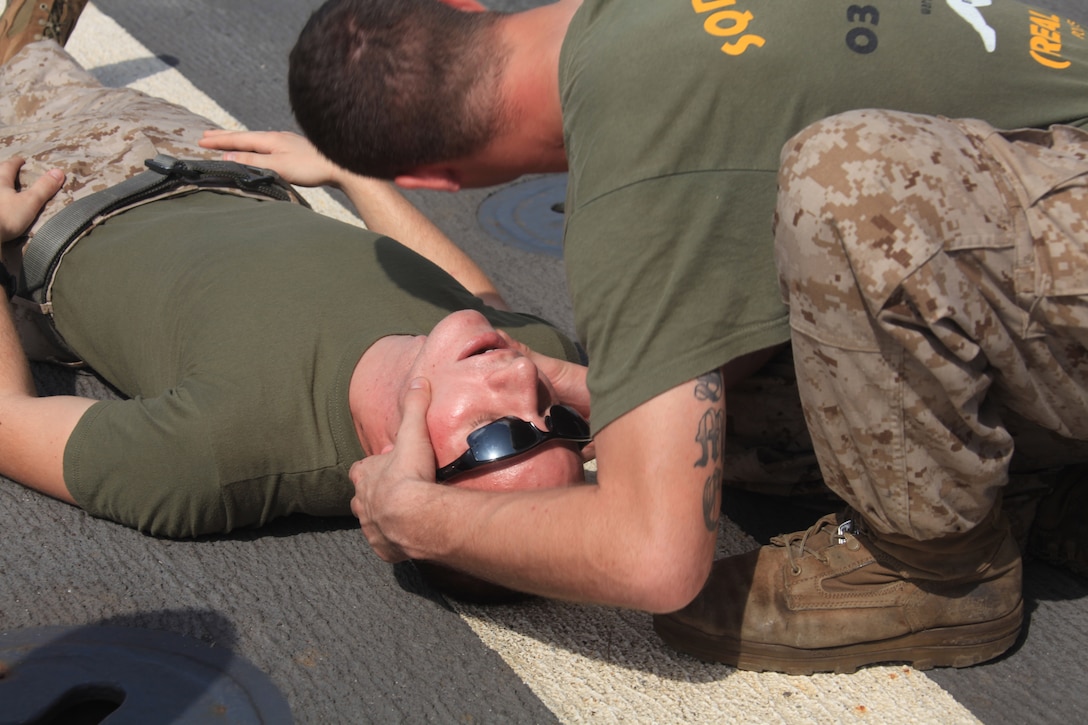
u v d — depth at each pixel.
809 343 1.63
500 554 1.73
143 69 4.14
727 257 1.65
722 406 1.66
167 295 2.38
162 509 2.11
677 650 2.03
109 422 2.11
